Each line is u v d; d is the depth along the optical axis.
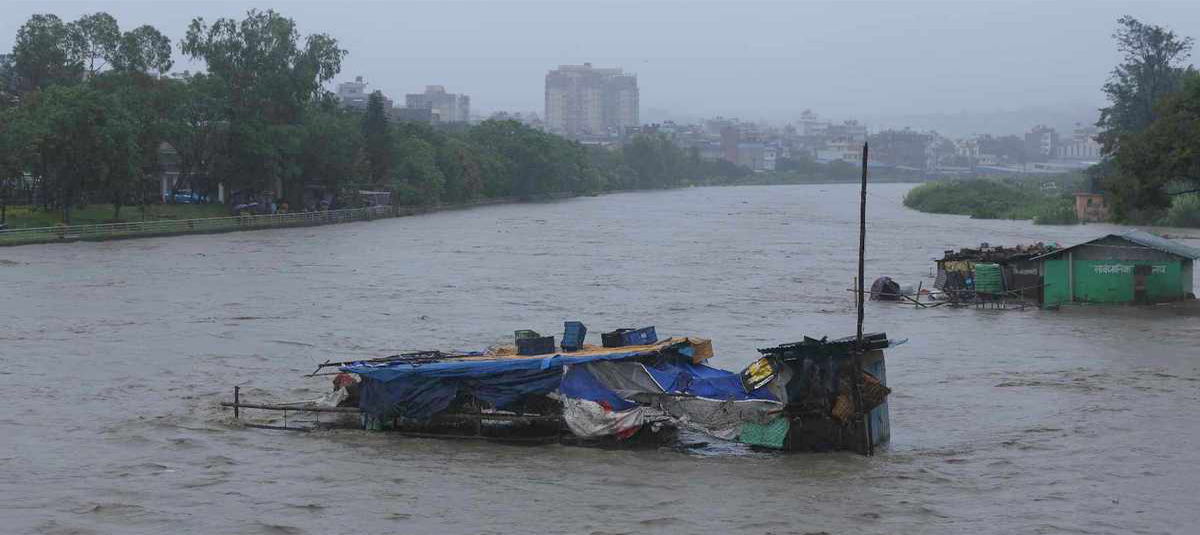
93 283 49.22
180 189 99.19
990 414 25.31
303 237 79.19
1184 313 40.66
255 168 91.12
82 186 73.50
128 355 32.00
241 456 21.75
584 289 48.59
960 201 121.38
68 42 94.25
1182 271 41.91
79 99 72.56
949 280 45.00
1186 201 92.81
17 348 32.91
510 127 152.75
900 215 117.44
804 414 22.08
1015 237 81.12
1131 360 31.77
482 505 18.98
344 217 97.50
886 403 23.09
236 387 24.50
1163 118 66.50
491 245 73.19
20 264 56.59
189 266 57.28
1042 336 36.09
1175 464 21.33
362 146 105.44
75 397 26.56
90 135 72.06
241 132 88.94
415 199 114.62
